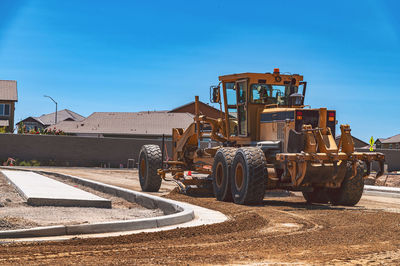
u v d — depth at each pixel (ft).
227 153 42.16
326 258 19.27
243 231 26.22
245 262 18.43
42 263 17.70
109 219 30.27
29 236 22.82
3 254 19.11
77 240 22.27
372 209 37.58
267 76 44.06
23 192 40.57
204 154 50.29
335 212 34.83
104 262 18.03
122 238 23.09
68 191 42.50
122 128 190.70
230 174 41.45
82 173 90.99
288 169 37.55
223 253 20.13
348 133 38.50
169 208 34.45
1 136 113.50
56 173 75.36
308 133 37.83
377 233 25.66
